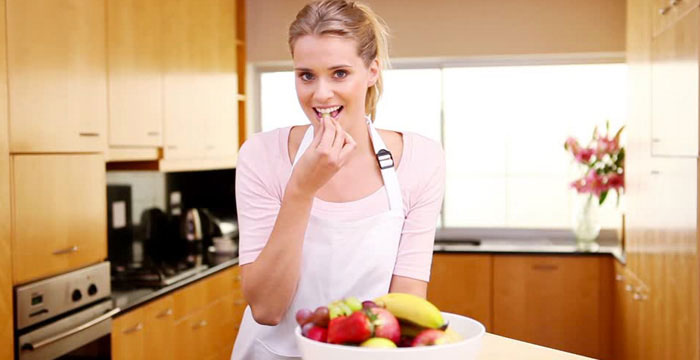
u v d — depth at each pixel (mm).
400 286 1381
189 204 4812
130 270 3551
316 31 1151
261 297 1218
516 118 4996
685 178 2625
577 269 4398
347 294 1365
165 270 3623
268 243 1180
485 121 5035
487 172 5055
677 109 2744
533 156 5004
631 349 3740
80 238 2703
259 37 4953
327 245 1361
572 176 4957
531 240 4934
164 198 4480
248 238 1338
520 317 4457
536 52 4723
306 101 1184
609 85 4883
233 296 4035
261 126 5215
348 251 1358
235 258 4102
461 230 5070
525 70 4965
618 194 4562
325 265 1363
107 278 2883
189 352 3443
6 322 2287
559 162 4980
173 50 3707
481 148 5051
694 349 2520
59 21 2631
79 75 2771
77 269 2691
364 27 1198
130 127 3229
